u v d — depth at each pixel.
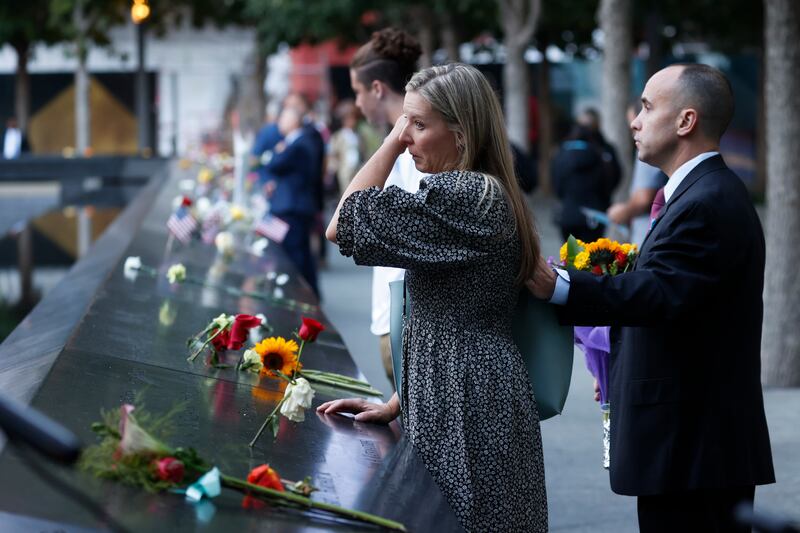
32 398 2.67
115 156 24.45
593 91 34.59
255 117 28.86
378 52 4.46
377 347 8.94
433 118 2.93
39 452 1.90
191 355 3.52
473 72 2.95
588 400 7.35
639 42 26.75
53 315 4.38
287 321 4.70
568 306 3.04
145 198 11.52
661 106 3.29
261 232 7.30
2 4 29.36
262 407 3.05
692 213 3.14
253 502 2.31
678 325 3.20
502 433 2.88
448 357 2.89
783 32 7.20
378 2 23.38
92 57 35.38
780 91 7.21
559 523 4.96
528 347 3.11
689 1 26.41
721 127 3.27
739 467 3.18
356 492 2.54
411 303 3.00
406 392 2.98
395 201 2.82
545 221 20.62
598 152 9.84
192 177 13.87
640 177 6.55
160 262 5.95
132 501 2.17
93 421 2.56
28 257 22.17
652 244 3.22
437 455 2.86
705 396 3.19
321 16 23.70
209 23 34.22
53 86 36.34
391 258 2.82
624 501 5.27
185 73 34.19
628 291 3.05
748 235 3.16
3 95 36.47
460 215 2.82
